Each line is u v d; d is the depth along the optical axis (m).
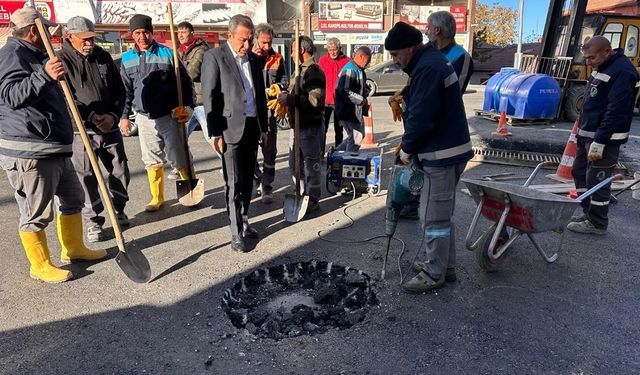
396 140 8.84
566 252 4.00
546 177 6.38
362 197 5.48
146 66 4.58
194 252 4.00
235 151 3.81
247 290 3.43
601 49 4.08
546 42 11.73
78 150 4.04
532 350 2.69
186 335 2.85
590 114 4.33
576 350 2.70
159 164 4.90
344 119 5.88
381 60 23.56
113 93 4.18
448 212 3.18
